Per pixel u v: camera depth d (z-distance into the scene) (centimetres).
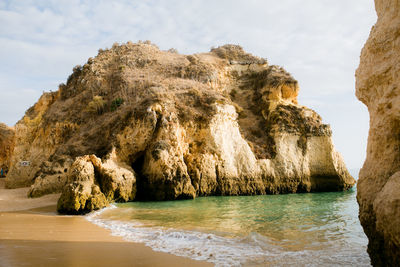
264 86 3500
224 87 3750
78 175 1719
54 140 3116
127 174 2120
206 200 2181
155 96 2603
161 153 2261
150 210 1648
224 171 2553
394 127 622
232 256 759
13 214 1509
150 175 2264
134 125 2412
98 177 1969
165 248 834
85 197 1589
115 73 3572
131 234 1019
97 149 2502
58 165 2294
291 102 3394
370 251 632
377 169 646
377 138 657
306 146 3002
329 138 3077
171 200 2192
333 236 1010
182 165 2328
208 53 4453
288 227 1166
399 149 612
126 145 2369
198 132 2633
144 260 722
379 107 651
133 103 2823
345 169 3094
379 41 662
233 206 1825
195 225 1202
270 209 1684
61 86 3800
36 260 705
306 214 1505
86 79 3631
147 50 4059
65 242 898
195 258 739
